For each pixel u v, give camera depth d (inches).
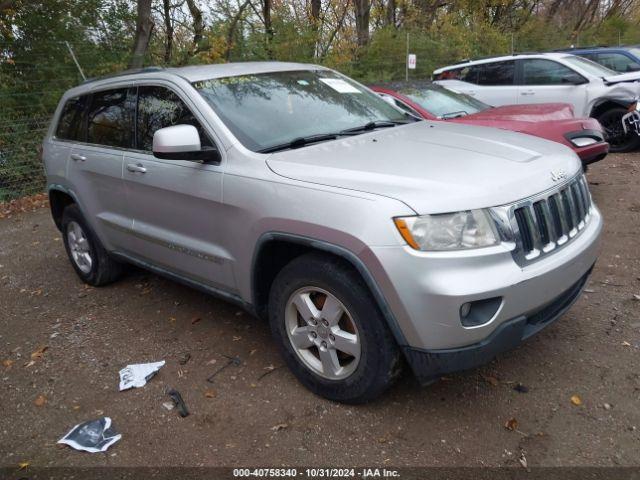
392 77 587.5
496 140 139.3
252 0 554.9
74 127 198.7
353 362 120.4
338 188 114.7
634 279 179.8
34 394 142.6
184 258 154.6
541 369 135.3
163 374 145.9
